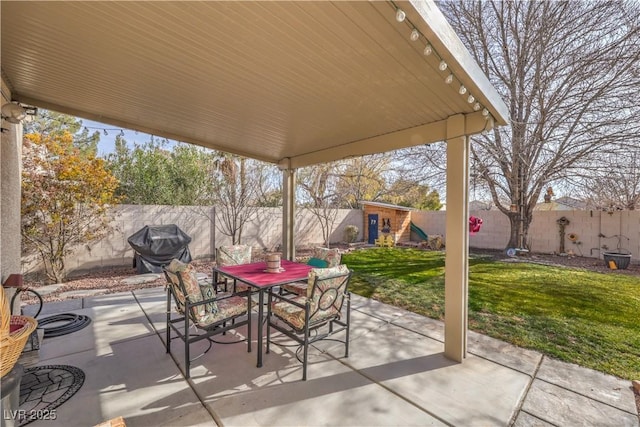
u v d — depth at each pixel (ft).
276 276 10.77
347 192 41.11
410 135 11.69
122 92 10.02
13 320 5.50
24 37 6.91
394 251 32.65
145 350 10.07
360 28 5.98
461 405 7.43
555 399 7.66
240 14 5.80
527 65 25.70
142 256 20.34
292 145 16.03
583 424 6.79
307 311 8.53
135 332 11.44
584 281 19.30
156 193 28.30
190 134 14.73
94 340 10.72
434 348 10.53
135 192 27.78
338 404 7.44
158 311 13.61
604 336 11.28
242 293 10.50
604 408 7.31
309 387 8.14
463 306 9.64
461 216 9.68
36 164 16.38
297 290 12.88
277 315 9.78
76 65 8.27
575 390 8.04
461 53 6.78
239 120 12.29
